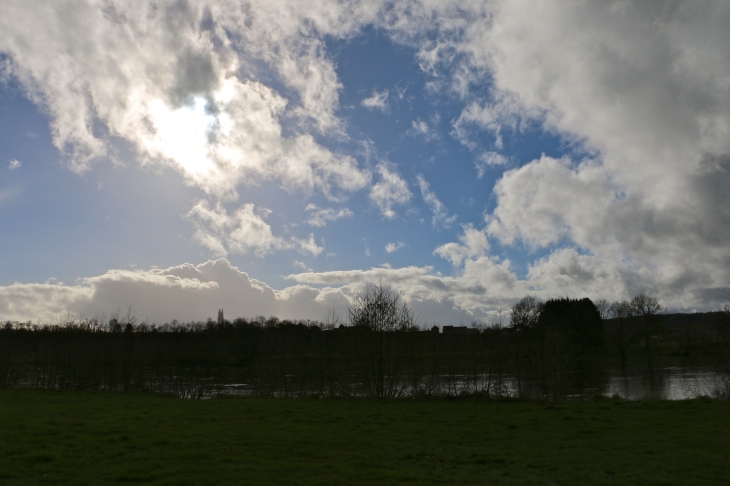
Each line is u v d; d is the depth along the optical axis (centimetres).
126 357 5653
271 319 11525
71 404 3241
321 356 4938
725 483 1319
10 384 5969
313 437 2014
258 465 1545
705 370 7438
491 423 2361
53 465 1518
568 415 2538
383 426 2308
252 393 5094
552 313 9806
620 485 1307
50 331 6181
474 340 5784
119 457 1631
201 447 1809
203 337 7519
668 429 2100
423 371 4388
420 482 1360
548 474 1441
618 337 10756
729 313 4181
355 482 1362
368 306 4209
